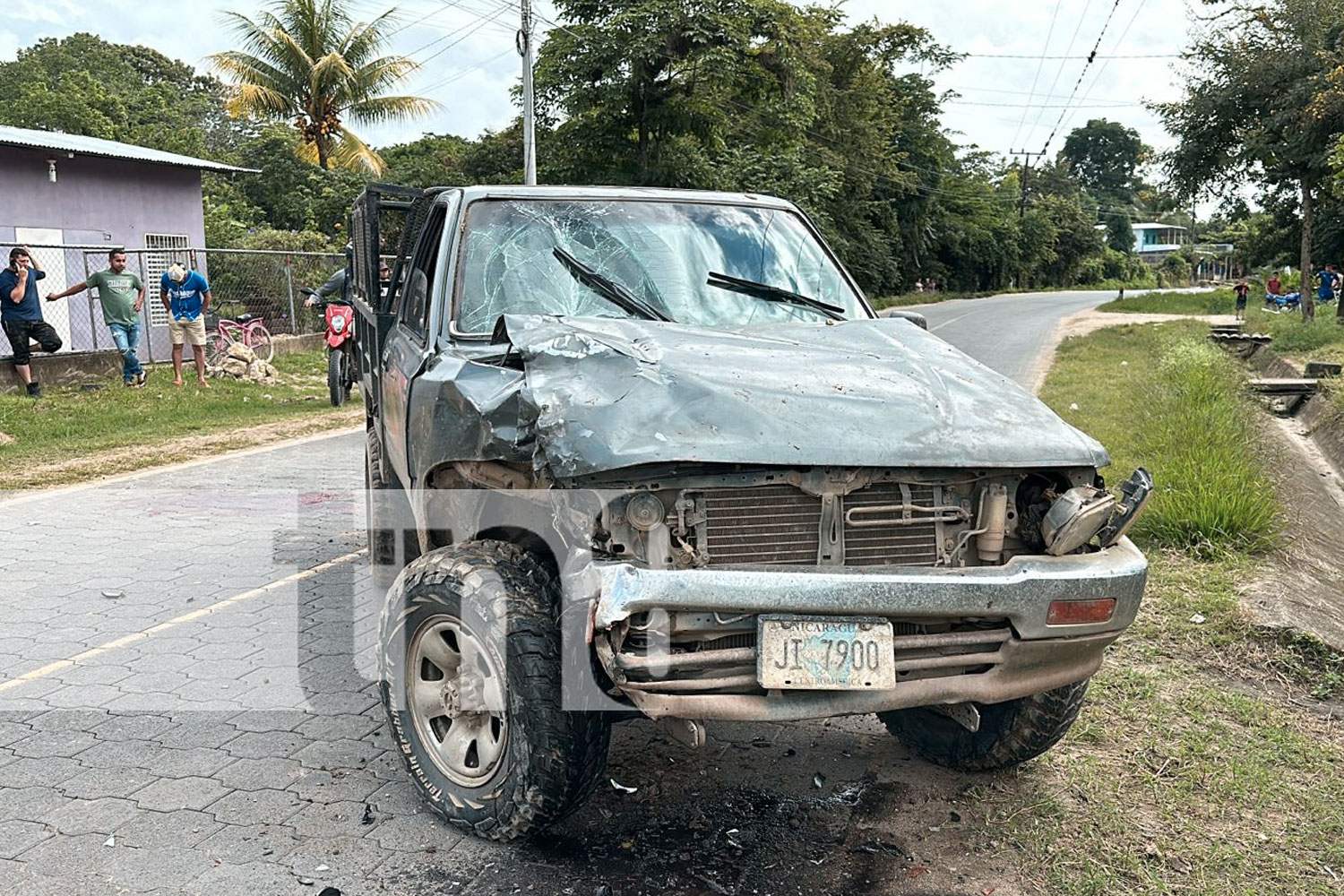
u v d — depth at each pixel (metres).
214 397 14.34
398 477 4.83
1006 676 3.14
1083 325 33.56
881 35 53.44
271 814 3.50
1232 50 28.11
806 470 3.05
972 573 3.01
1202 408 10.88
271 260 21.20
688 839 3.42
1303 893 3.14
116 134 32.88
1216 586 5.96
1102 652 3.31
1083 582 3.09
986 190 76.88
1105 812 3.60
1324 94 24.34
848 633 2.91
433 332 4.09
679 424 2.98
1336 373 16.66
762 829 3.50
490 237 4.36
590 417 2.98
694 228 4.64
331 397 14.02
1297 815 3.61
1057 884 3.18
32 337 14.05
